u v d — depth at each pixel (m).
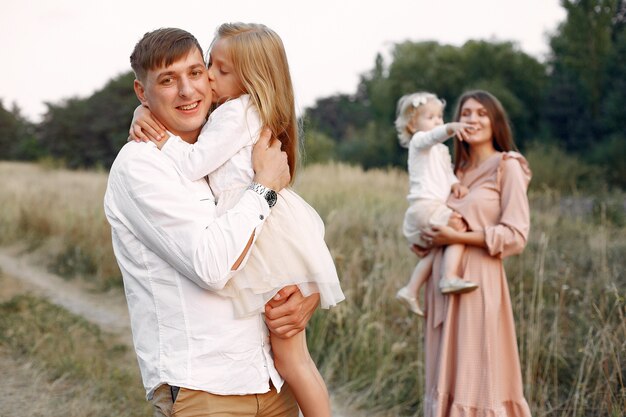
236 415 2.27
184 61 2.32
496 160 3.87
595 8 24.62
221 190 2.38
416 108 4.32
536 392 4.50
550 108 25.55
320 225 2.53
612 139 21.23
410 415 4.69
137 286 2.29
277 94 2.45
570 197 12.66
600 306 4.84
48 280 9.09
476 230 3.76
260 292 2.26
